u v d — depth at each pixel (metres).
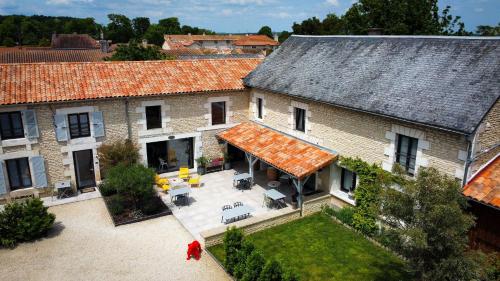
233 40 90.31
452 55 13.12
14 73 16.73
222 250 13.02
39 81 16.67
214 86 19.64
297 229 14.55
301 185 15.08
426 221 7.75
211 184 18.75
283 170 15.38
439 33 35.38
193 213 15.74
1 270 11.76
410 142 12.65
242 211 14.71
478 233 11.22
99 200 16.84
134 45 31.34
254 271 10.39
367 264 12.27
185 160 20.67
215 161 20.28
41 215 13.82
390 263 12.30
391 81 13.94
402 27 33.66
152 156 19.56
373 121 13.65
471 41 13.02
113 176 15.22
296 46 20.69
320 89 16.12
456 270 7.56
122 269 11.88
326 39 19.30
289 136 18.16
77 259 12.41
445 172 11.46
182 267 12.02
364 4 36.59
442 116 11.31
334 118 15.45
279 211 15.14
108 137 17.59
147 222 15.05
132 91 17.62
